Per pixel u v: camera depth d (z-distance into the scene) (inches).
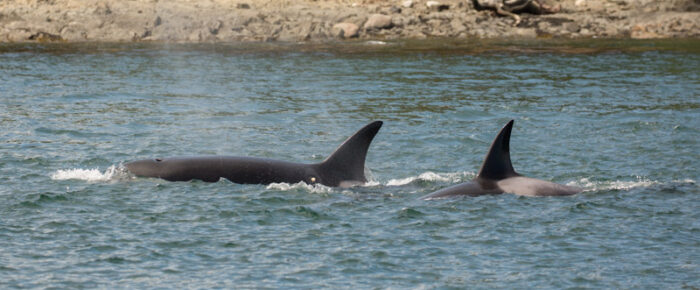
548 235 2092.8
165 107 4323.3
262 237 2073.1
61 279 1788.9
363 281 1803.6
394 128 3742.6
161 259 1919.3
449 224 2174.0
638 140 3430.1
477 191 2413.9
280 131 3681.1
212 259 1923.0
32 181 2600.9
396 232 2111.2
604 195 2434.8
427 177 2726.4
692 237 2080.5
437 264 1902.1
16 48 7332.7
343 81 5418.3
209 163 2586.1
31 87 4968.0
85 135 3474.4
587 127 3747.5
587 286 1779.0
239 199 2372.0
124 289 1742.1
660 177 2780.5
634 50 7347.4
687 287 1769.2
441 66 6264.8
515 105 4419.3
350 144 2605.8
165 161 2610.7
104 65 6195.9
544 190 2423.7
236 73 5831.7
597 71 5930.1
